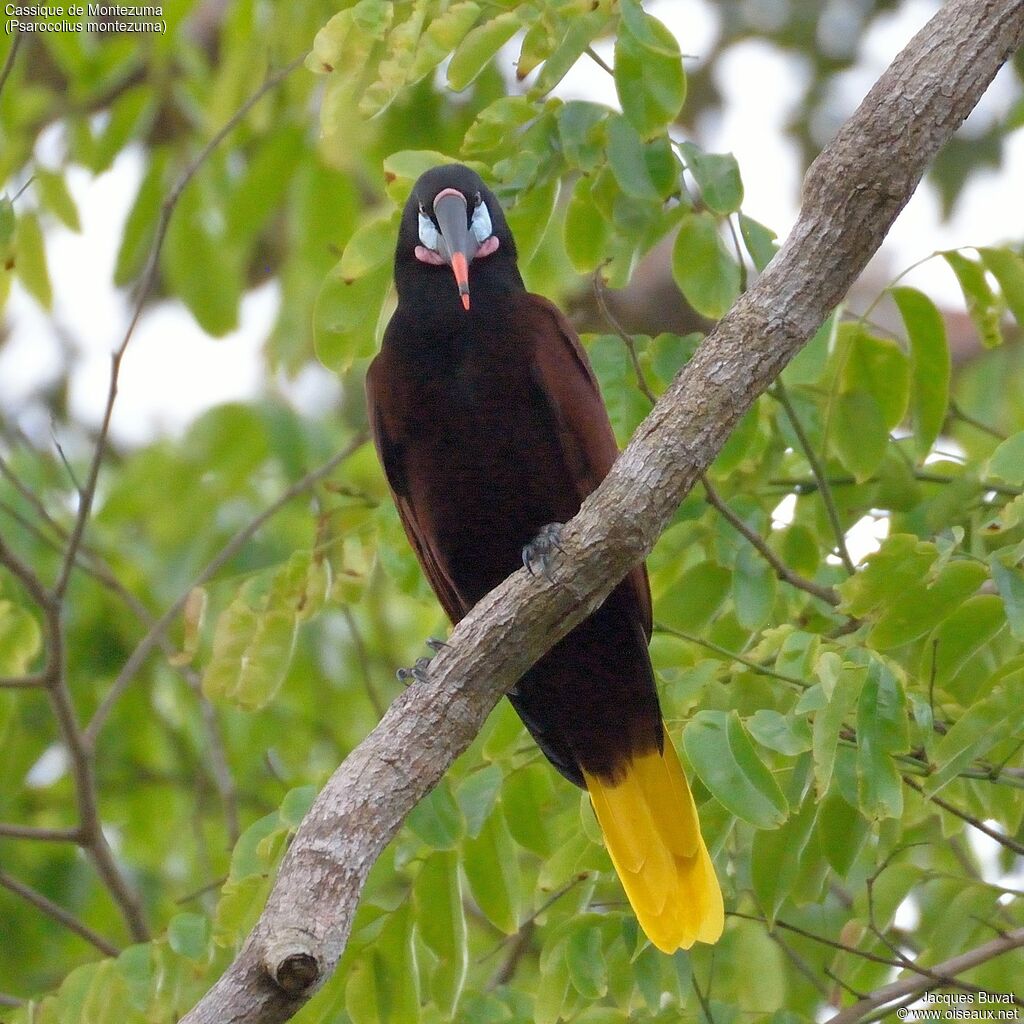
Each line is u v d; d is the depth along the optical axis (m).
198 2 12.23
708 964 9.55
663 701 9.11
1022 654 7.97
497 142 9.08
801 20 19.33
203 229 12.68
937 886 9.33
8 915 12.91
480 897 8.34
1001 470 7.88
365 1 8.45
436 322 9.23
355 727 13.91
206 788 13.50
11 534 12.48
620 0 8.52
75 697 13.21
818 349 8.77
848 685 7.17
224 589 11.56
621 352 9.50
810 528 9.79
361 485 13.10
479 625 7.38
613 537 7.30
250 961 6.46
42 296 12.21
